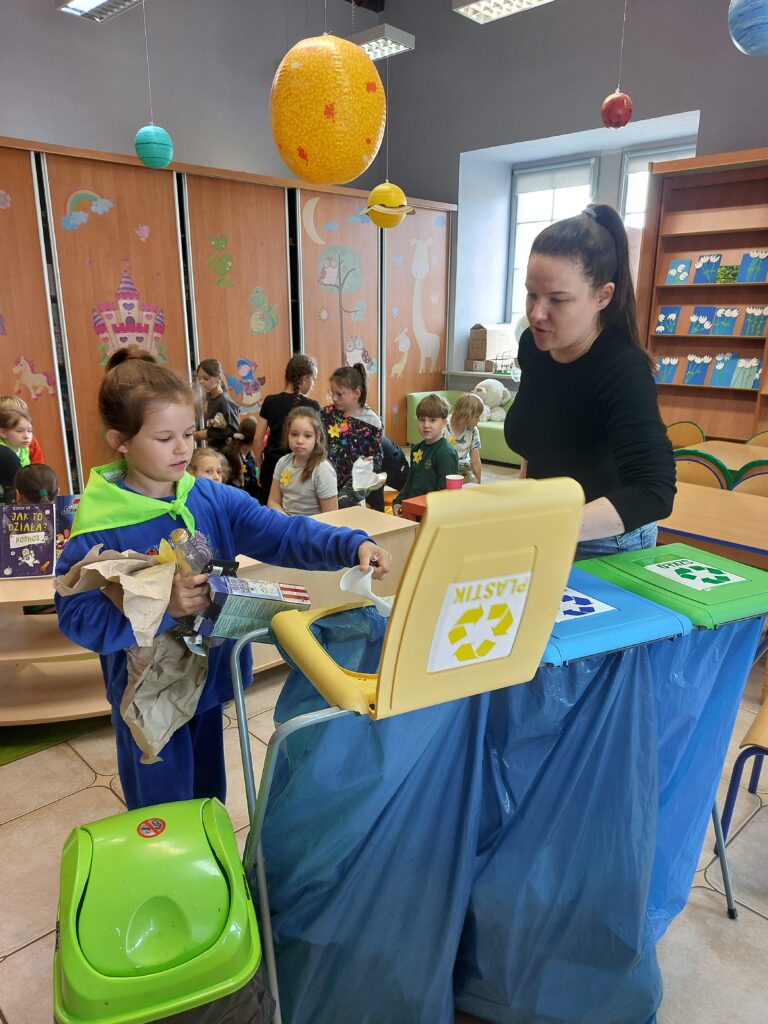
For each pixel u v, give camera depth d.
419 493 3.52
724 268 5.17
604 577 1.35
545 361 1.44
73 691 2.44
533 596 0.89
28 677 2.53
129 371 1.14
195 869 0.96
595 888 1.20
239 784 2.07
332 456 3.48
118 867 0.95
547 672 1.09
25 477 2.69
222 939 0.89
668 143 6.84
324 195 6.19
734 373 5.23
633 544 1.57
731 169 5.06
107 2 4.38
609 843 1.18
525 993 1.26
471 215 7.78
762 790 2.06
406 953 1.14
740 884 1.72
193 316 5.54
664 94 5.84
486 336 7.82
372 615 1.17
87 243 4.86
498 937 1.21
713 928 1.59
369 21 7.67
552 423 1.45
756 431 5.13
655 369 1.33
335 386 3.44
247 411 6.05
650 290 5.59
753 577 1.35
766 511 2.76
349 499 3.25
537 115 6.73
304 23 7.02
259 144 6.88
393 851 1.09
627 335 1.32
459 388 8.00
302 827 1.07
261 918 1.07
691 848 1.42
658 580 1.33
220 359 5.77
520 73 6.75
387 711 0.88
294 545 1.30
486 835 1.20
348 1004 1.14
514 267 8.43
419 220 7.23
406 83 7.70
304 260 6.20
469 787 1.11
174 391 1.14
